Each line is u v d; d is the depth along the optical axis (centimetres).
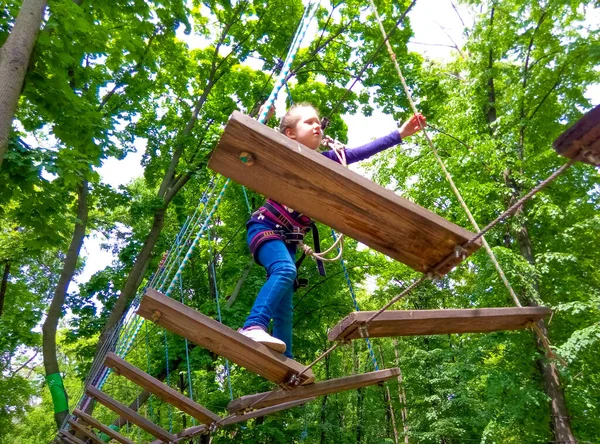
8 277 1642
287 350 317
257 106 1284
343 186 167
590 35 1023
